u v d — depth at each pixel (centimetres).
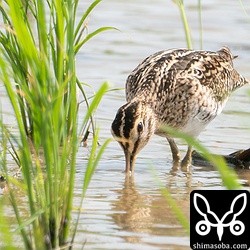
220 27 2161
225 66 1461
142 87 1362
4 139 994
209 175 1307
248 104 1659
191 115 1382
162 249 952
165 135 1363
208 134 1499
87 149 1410
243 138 1476
